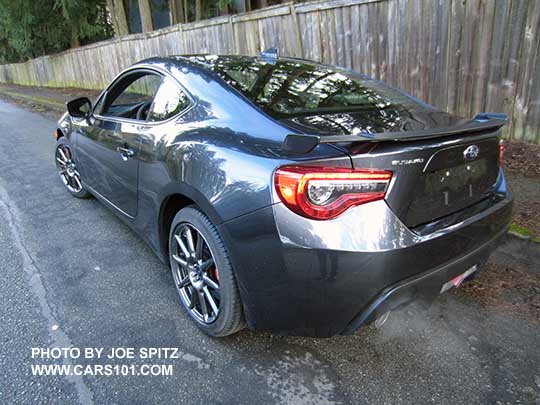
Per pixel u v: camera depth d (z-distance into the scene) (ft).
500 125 6.68
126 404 5.92
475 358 6.74
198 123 7.32
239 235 5.94
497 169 7.35
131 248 10.51
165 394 6.10
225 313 6.70
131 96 9.93
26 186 15.25
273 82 7.88
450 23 14.78
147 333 7.39
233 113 6.93
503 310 7.93
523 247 9.16
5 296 8.41
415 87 16.37
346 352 6.93
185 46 27.94
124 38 34.68
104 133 10.27
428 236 5.74
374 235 5.31
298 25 19.83
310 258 5.36
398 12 16.03
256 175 5.75
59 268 9.52
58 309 8.02
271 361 6.75
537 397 5.96
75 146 12.50
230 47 24.34
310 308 5.67
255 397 6.05
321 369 6.57
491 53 14.16
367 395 6.07
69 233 11.35
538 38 13.10
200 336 7.34
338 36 18.31
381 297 5.54
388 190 5.39
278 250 5.54
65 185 14.43
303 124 6.33
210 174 6.43
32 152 20.39
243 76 7.92
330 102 7.48
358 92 8.22
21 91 49.80
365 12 17.03
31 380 6.32
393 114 7.22
